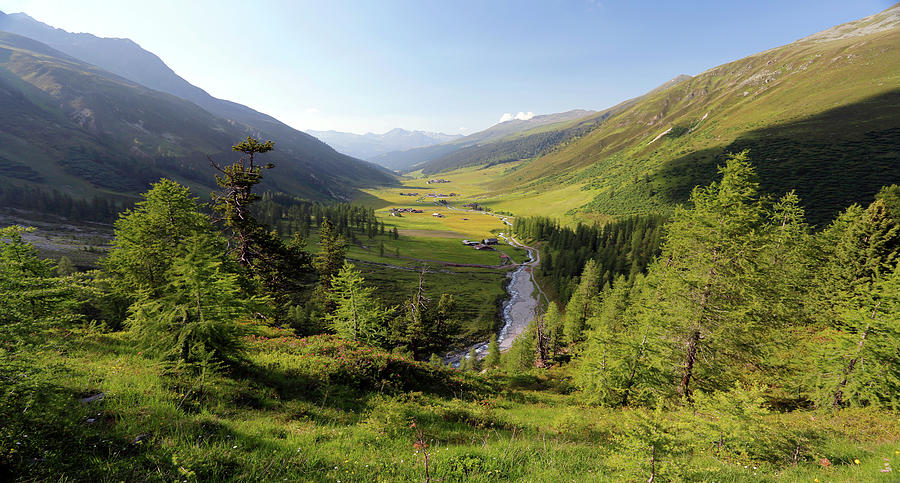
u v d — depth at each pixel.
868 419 15.73
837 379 18.23
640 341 20.05
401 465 8.02
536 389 27.45
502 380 28.44
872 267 28.58
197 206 28.69
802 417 15.88
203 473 6.65
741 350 19.36
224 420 9.46
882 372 16.81
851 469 9.13
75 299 10.83
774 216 36.22
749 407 11.23
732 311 19.09
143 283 25.09
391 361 19.36
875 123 180.50
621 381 19.45
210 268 13.19
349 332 26.09
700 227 20.12
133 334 13.09
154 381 11.13
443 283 121.00
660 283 23.03
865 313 18.06
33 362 7.89
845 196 127.69
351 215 198.12
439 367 24.00
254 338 22.12
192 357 12.63
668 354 19.59
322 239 46.59
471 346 80.06
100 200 179.75
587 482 7.58
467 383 22.03
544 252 164.12
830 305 28.67
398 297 101.75
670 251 23.44
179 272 12.70
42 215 168.38
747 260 19.39
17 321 8.11
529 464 8.62
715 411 11.63
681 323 19.73
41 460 6.16
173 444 7.55
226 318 13.13
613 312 44.88
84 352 14.59
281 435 9.38
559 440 12.22
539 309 103.19
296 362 17.23
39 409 7.33
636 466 7.32
